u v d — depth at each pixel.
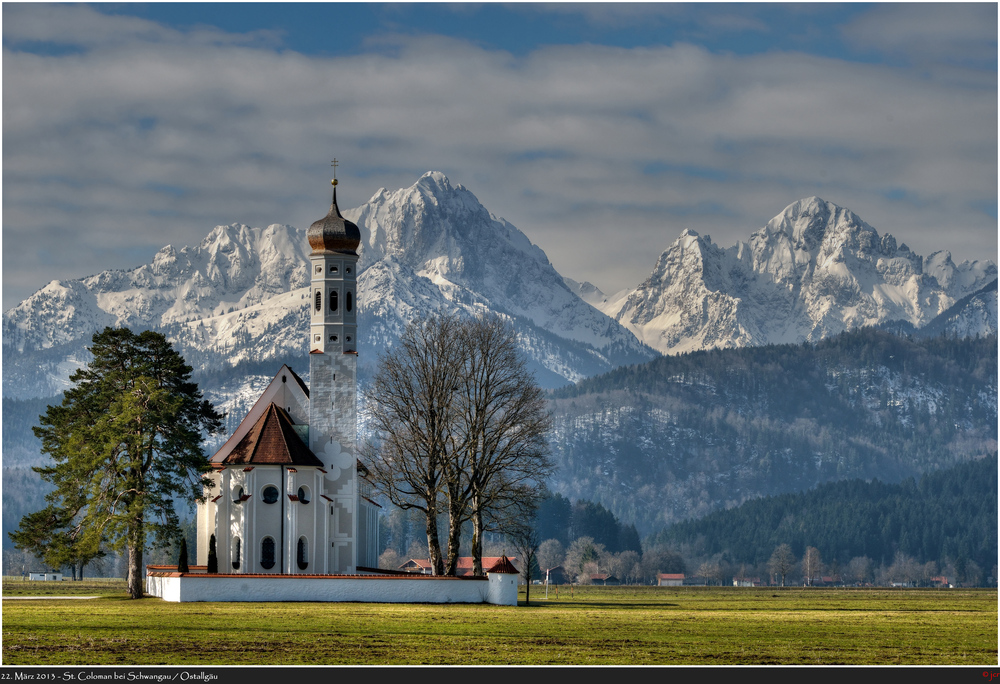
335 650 132.12
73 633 144.38
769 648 142.00
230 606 180.88
